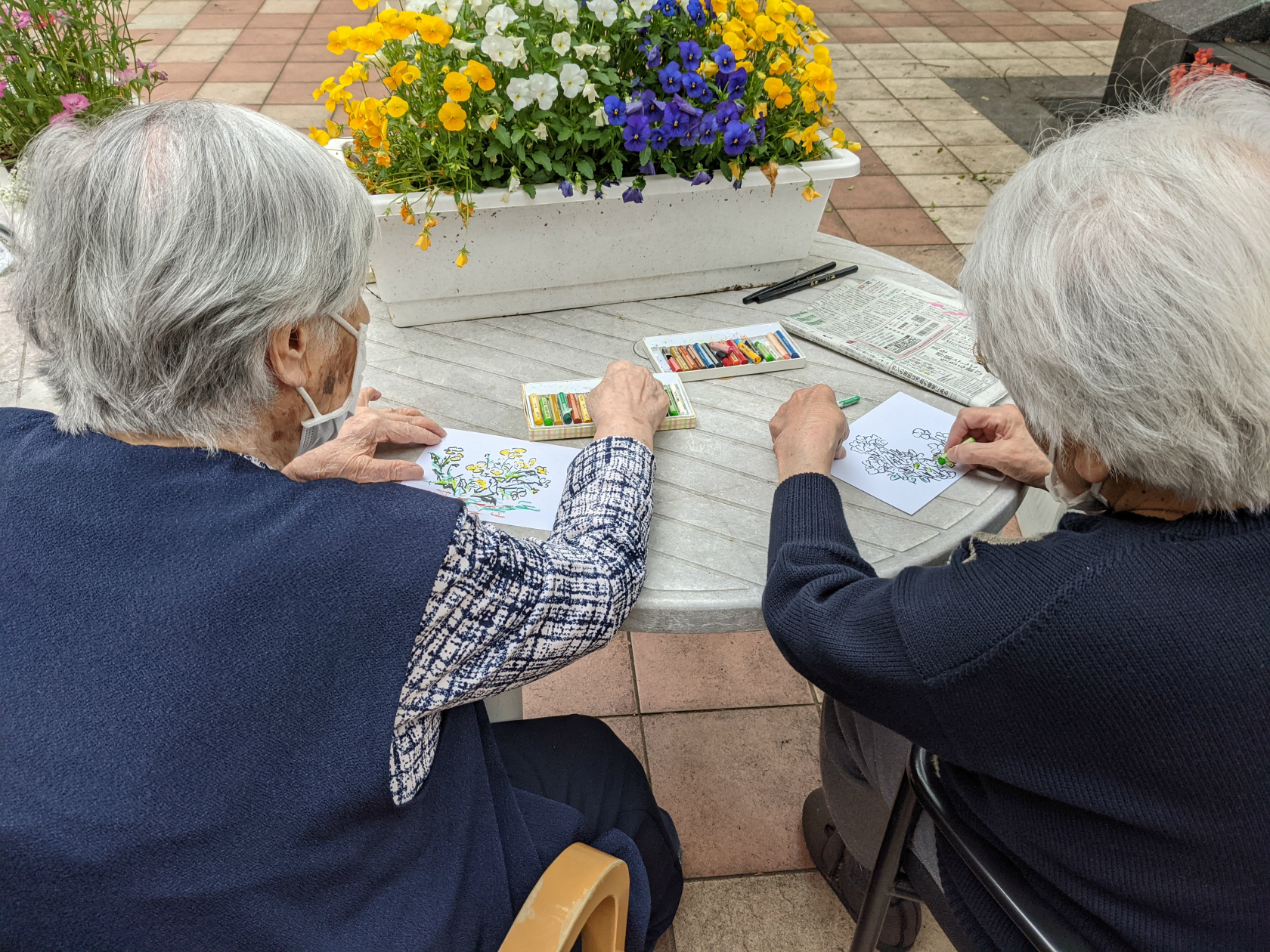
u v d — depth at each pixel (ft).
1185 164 2.00
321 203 2.31
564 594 2.72
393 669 2.27
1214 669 1.97
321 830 2.23
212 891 2.08
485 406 4.19
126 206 2.10
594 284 4.92
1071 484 2.42
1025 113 15.10
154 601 2.10
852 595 2.67
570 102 4.32
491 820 2.84
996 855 2.74
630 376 3.95
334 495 2.34
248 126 2.26
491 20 4.07
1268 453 1.94
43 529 2.16
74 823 1.94
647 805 3.73
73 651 2.05
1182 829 2.10
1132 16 14.17
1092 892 2.39
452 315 4.83
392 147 4.42
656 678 6.37
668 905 3.78
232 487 2.29
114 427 2.31
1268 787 2.01
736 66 4.43
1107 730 2.07
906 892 3.52
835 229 11.66
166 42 16.81
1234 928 2.19
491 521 3.47
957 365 4.44
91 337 2.19
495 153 4.25
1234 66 12.60
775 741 5.99
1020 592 2.16
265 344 2.30
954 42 18.15
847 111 14.97
